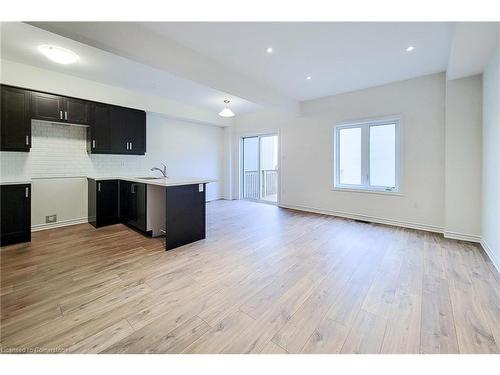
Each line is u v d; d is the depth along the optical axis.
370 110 4.34
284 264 2.53
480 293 1.93
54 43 2.80
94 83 4.09
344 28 2.46
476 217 3.21
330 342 1.41
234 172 7.20
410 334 1.47
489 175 2.74
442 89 3.60
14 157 3.56
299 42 2.75
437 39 2.66
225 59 3.22
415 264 2.51
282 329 1.53
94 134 4.11
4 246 3.02
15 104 3.31
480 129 3.13
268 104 4.41
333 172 4.93
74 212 4.15
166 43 2.70
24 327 1.52
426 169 3.78
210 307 1.76
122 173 4.84
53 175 3.95
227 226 4.11
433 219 3.75
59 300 1.83
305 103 5.31
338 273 2.31
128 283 2.10
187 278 2.21
